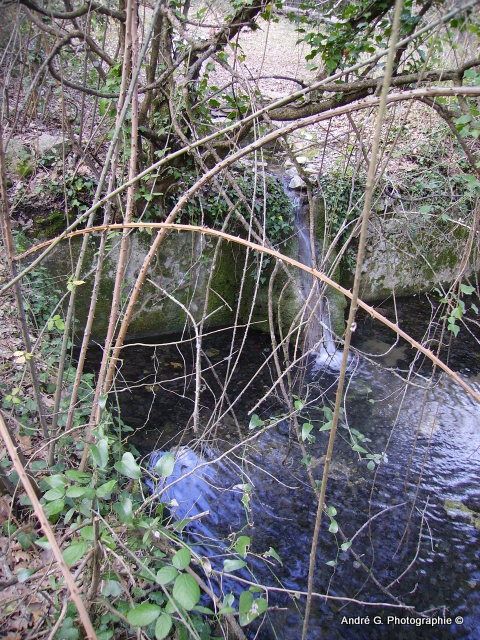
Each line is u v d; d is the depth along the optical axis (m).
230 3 3.49
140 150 4.47
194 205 5.25
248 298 6.01
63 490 1.47
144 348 5.56
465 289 2.53
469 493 3.97
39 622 2.07
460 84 2.27
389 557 3.40
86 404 3.55
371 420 4.74
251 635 2.78
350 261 6.12
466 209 4.80
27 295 4.47
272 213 5.62
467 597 3.17
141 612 1.26
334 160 6.14
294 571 3.24
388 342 6.06
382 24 3.00
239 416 4.67
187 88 3.68
